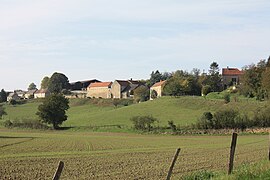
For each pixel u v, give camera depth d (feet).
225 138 287.48
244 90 458.09
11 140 267.18
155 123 370.53
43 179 96.99
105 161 138.41
